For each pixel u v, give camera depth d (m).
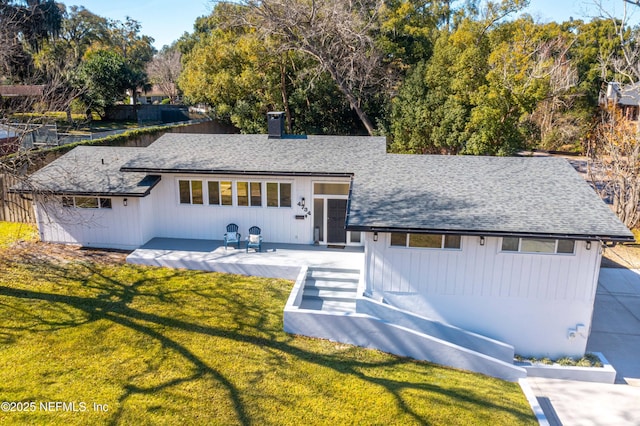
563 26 44.69
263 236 15.91
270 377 9.48
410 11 35.84
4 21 19.77
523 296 11.54
